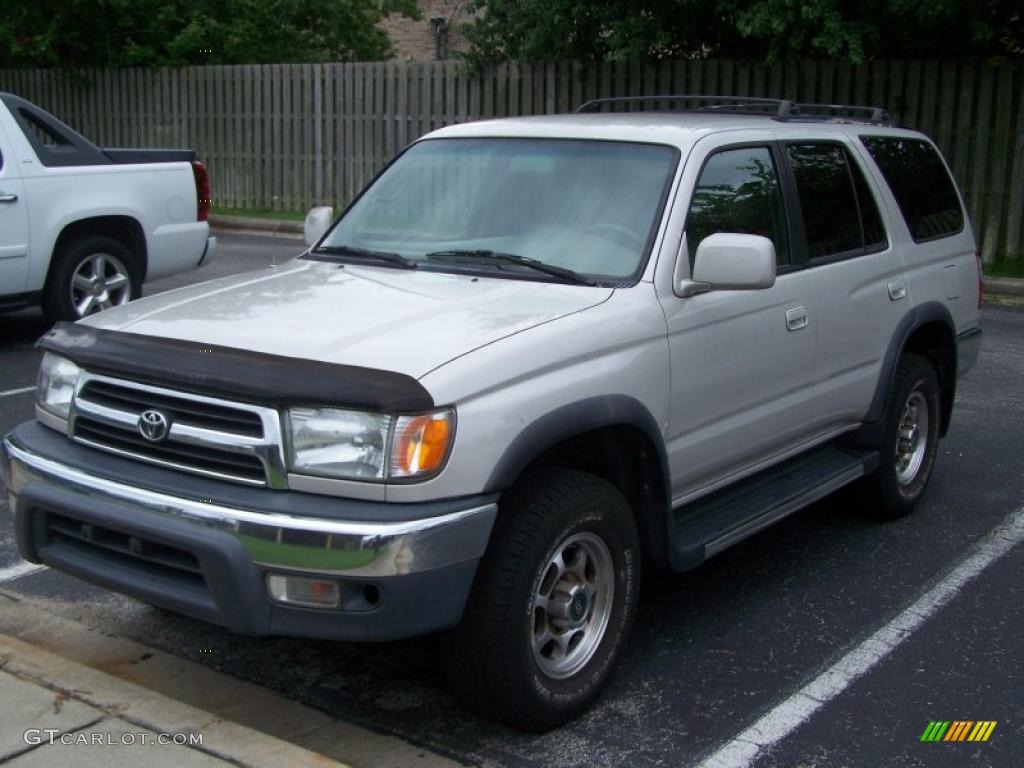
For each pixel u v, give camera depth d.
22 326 10.69
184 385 3.72
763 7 12.75
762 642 4.75
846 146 5.88
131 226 10.05
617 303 4.27
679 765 3.84
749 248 4.27
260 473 3.62
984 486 6.78
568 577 4.04
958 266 6.61
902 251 6.05
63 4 19.70
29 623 4.80
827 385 5.45
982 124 13.19
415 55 26.91
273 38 21.48
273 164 18.69
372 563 3.44
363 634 3.52
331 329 3.94
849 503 6.25
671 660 4.59
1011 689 4.38
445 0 26.34
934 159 6.75
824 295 5.32
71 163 9.54
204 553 3.56
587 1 14.48
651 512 4.42
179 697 4.25
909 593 5.27
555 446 4.12
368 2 22.98
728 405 4.75
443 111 16.73
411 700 4.26
